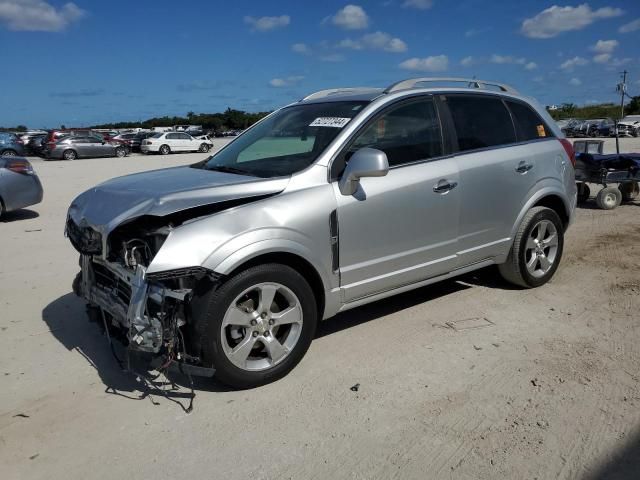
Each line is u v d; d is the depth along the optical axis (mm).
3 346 4371
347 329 4539
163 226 3406
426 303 5078
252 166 4227
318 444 3039
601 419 3193
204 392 3619
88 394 3625
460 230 4633
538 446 2969
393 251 4211
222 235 3352
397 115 4352
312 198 3748
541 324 4562
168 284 3305
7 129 73438
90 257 3893
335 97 4746
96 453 3012
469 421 3215
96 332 4621
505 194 4918
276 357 3666
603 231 7949
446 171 4465
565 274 5875
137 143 40031
